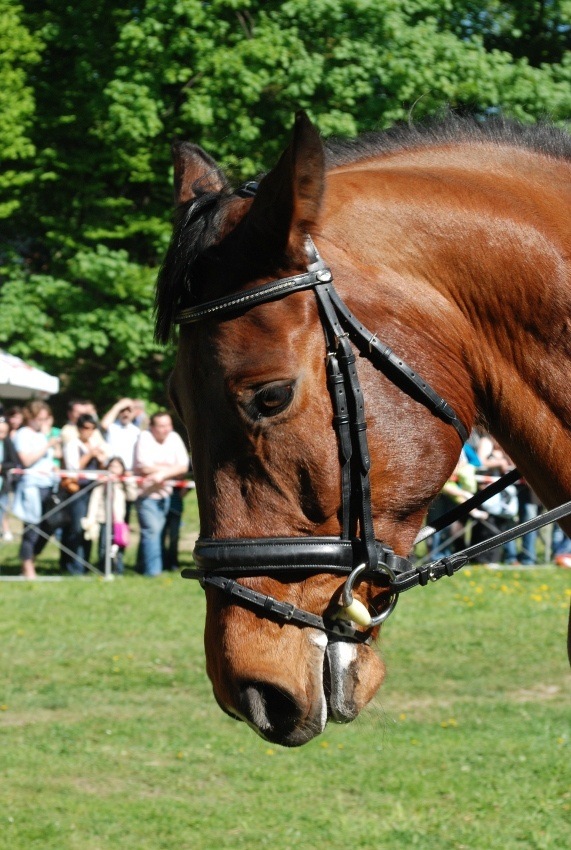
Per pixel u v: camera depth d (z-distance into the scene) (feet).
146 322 85.05
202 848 23.11
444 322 11.70
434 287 11.80
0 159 89.97
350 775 27.63
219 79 76.18
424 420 11.26
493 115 13.85
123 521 57.88
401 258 11.66
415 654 40.40
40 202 93.45
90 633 43.16
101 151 90.68
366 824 24.25
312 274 10.96
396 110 72.08
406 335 11.35
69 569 57.88
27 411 56.29
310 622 10.87
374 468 11.00
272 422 10.69
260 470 10.79
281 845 23.20
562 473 12.43
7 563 61.41
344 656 11.03
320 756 29.07
